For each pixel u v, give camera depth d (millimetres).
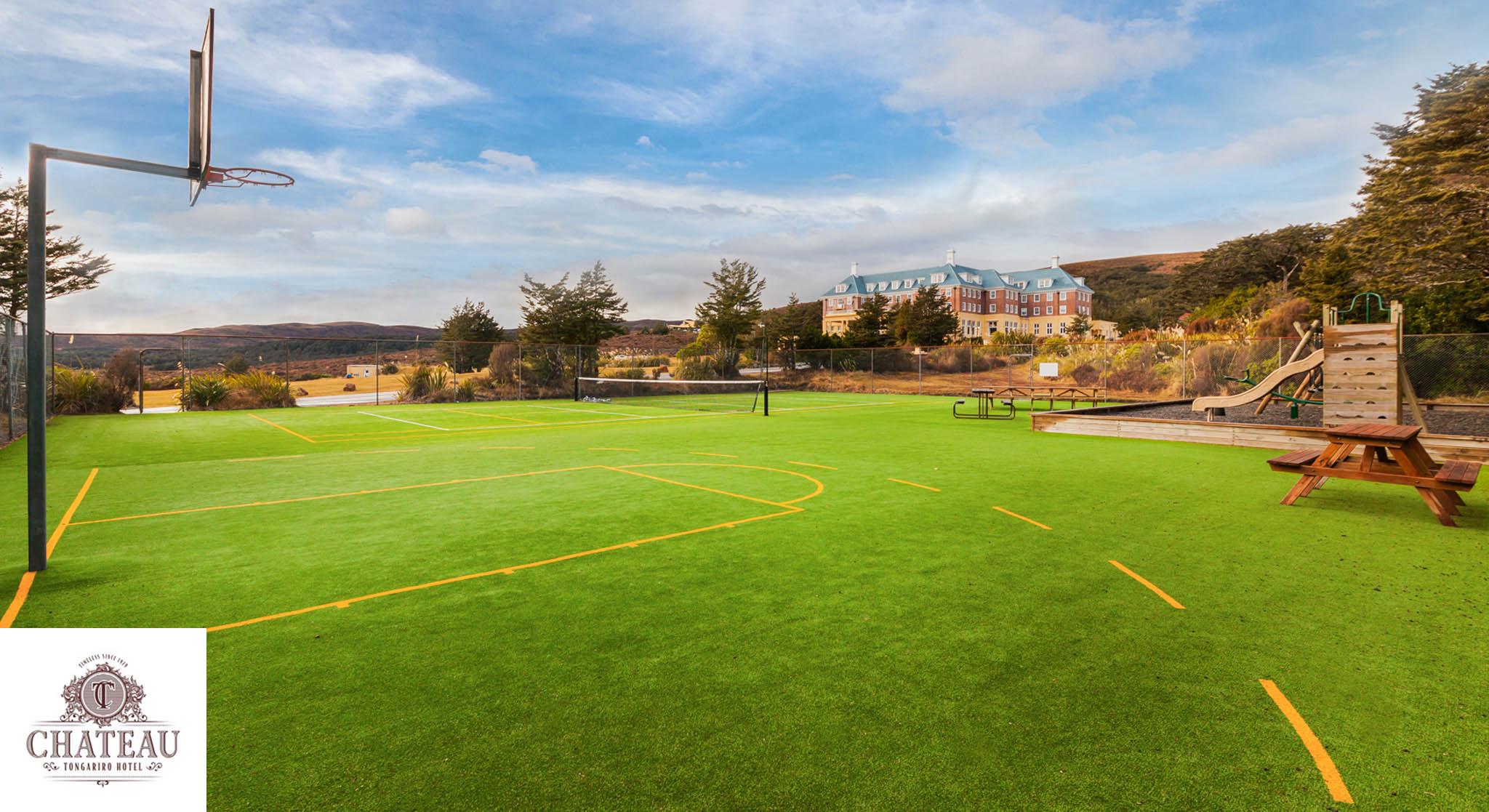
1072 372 28484
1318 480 6379
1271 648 3102
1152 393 24219
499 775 2127
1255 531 5367
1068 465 9039
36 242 4332
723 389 34906
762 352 37500
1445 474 5605
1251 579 4121
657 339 38688
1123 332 67562
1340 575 4207
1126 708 2547
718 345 37062
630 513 6102
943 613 3568
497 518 5914
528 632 3324
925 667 2904
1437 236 23141
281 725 2449
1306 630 3318
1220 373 21938
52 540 5199
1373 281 25750
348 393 26281
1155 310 68750
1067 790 2035
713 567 4426
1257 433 10695
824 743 2305
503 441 12633
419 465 9375
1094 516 5910
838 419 17125
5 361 12781
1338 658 3000
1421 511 6059
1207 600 3760
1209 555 4660
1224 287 55750
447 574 4312
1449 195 22359
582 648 3127
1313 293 30438
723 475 8258
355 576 4270
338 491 7305
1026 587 3982
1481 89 22484
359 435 13992
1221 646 3127
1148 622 3424
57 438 13469
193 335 22969
